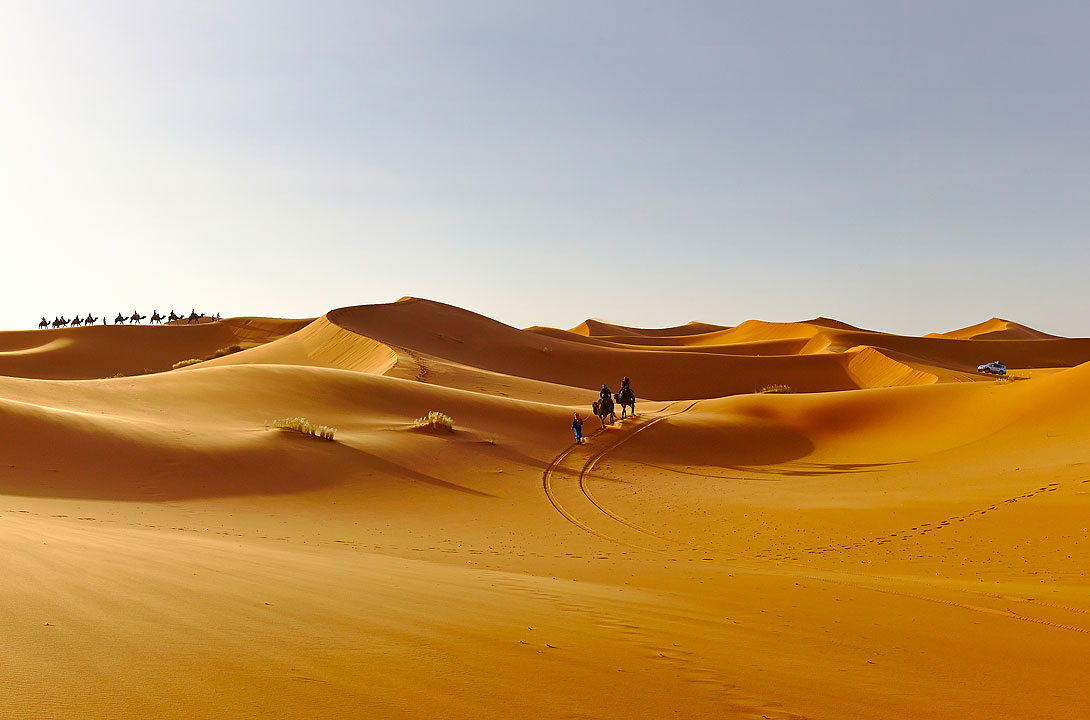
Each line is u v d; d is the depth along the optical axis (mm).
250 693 4125
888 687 6102
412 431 34938
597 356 100875
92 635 4902
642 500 25625
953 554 16594
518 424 40719
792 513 22422
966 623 9648
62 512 15992
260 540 14672
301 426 30375
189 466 24188
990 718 5414
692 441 38906
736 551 17703
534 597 8953
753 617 9086
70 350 112688
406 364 68062
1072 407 34438
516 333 109250
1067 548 16312
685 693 5160
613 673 5508
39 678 3969
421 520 21141
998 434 34312
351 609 6828
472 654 5602
